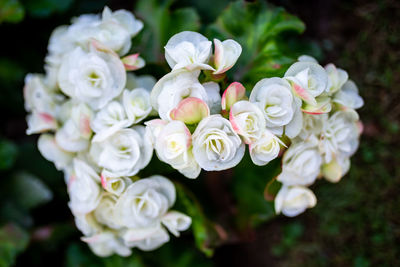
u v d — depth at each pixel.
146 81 0.51
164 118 0.45
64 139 0.51
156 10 0.56
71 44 0.52
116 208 0.48
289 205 0.50
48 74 0.54
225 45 0.45
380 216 0.65
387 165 0.65
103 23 0.49
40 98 0.53
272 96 0.44
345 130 0.48
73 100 0.51
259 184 0.55
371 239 0.65
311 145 0.47
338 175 0.49
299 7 0.69
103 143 0.48
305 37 0.68
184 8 0.55
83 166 0.48
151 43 0.55
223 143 0.43
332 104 0.48
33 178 0.64
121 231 0.51
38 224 0.66
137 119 0.48
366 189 0.65
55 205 0.67
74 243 0.62
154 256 0.59
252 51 0.53
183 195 0.52
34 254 0.65
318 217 0.67
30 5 0.65
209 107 0.45
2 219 0.63
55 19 0.67
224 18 0.54
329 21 0.69
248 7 0.54
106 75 0.48
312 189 0.67
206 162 0.43
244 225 0.59
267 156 0.44
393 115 0.66
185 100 0.43
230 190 0.59
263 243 0.68
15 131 0.71
